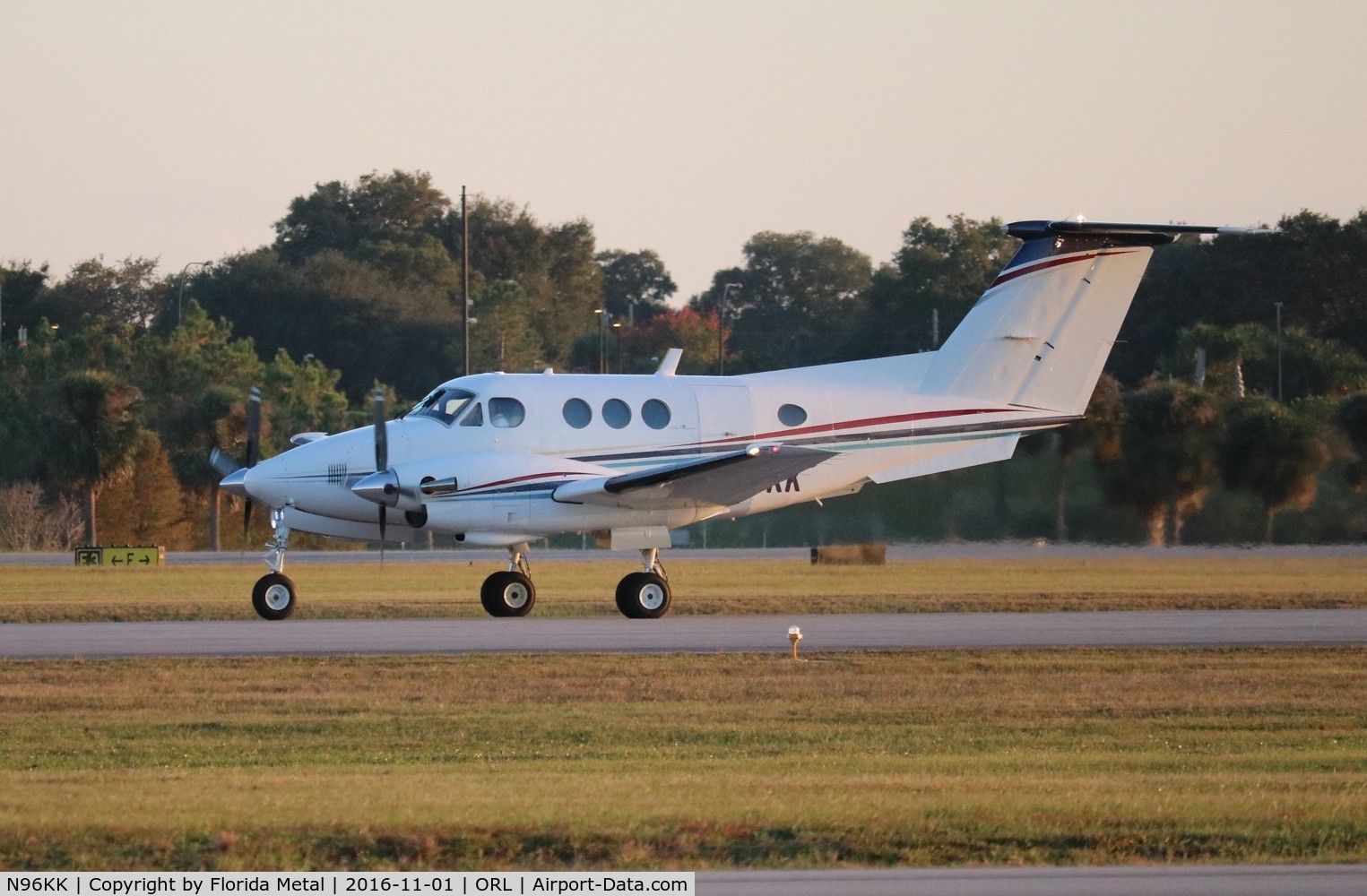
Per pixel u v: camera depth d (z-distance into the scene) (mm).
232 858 30938
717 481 77812
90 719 50125
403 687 56281
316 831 32500
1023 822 33406
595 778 39500
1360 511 115375
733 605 90062
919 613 86688
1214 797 36188
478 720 50031
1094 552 116562
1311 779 39531
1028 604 90875
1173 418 116312
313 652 64688
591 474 79750
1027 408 86500
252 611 87250
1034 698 54594
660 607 81812
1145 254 87062
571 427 80500
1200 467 115438
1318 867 30219
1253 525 117000
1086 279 86625
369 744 46125
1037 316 86375
